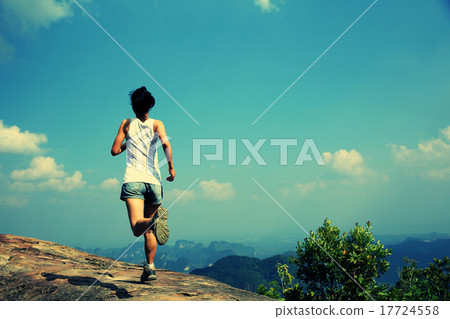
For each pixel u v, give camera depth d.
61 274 3.30
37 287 2.90
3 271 3.27
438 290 6.94
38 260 3.81
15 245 4.34
